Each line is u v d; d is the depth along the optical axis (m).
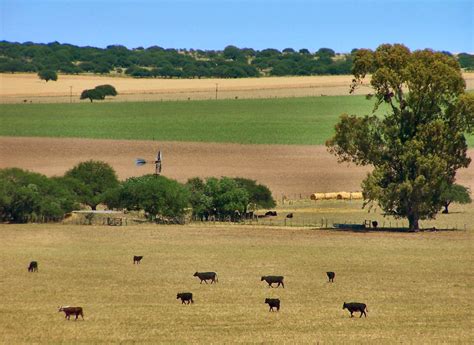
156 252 97.00
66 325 58.00
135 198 133.88
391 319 60.78
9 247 100.81
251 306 65.25
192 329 56.97
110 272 82.38
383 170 118.31
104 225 126.19
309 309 64.25
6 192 129.25
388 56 121.75
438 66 118.38
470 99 117.44
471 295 70.88
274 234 114.75
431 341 53.91
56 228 120.88
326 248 101.00
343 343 53.03
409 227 120.38
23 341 53.28
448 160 118.50
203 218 137.00
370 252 97.62
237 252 97.25
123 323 58.75
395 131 119.69
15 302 66.62
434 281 78.12
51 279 78.06
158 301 67.25
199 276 76.75
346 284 76.12
